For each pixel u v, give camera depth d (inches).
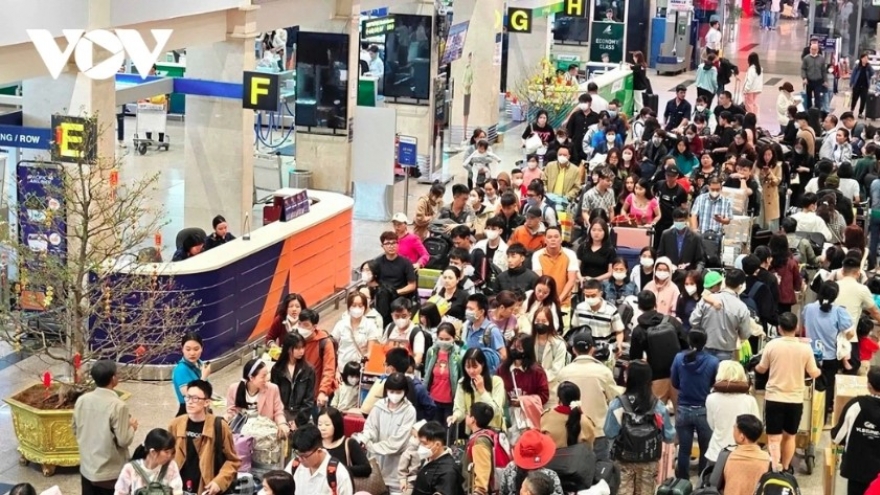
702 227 838.5
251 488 508.1
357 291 636.1
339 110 1138.0
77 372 609.3
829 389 642.8
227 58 956.0
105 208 629.9
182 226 1042.1
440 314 640.4
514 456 466.0
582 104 1184.2
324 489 454.3
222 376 739.4
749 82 1612.9
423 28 1232.2
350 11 1123.9
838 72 1865.2
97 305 625.3
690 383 569.9
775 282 689.6
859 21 1894.7
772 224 960.3
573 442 503.8
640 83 1615.4
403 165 1091.3
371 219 1115.3
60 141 694.5
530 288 677.3
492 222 738.2
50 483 592.4
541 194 829.8
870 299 676.1
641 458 510.3
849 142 1154.7
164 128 1325.0
